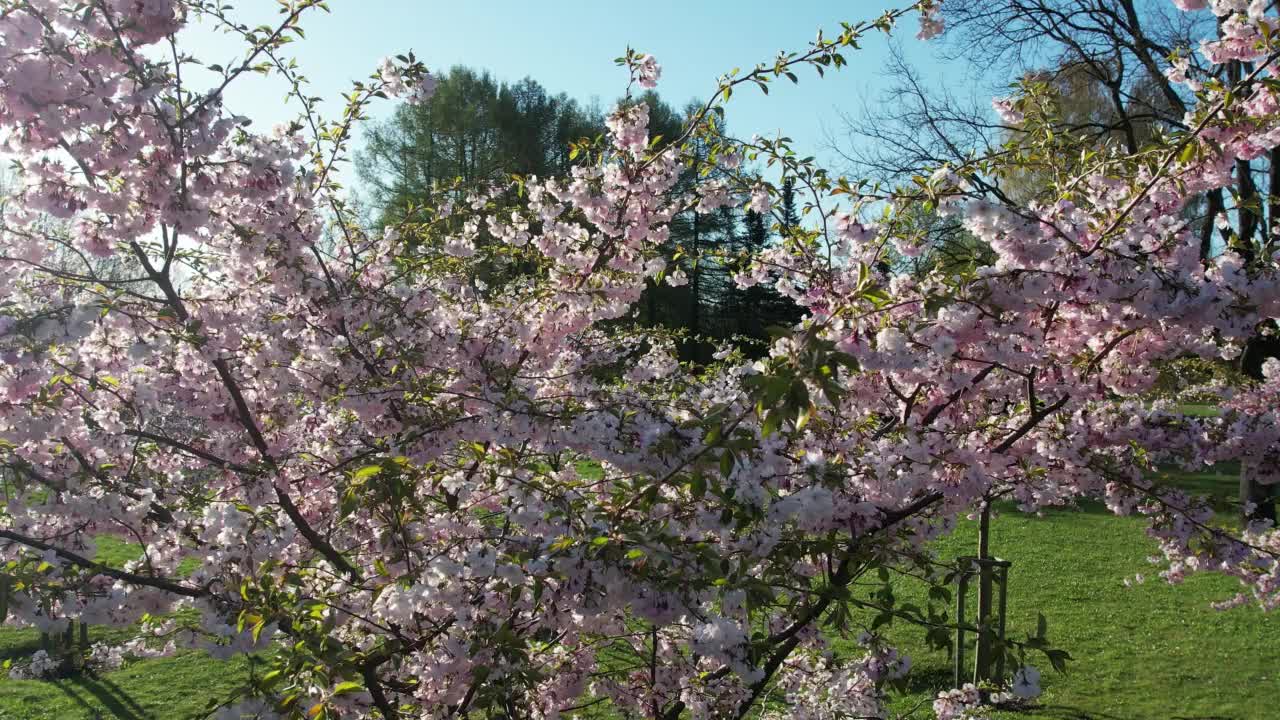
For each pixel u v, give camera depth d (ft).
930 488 10.82
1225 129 10.23
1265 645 29.30
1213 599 34.55
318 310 12.71
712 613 7.98
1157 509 12.48
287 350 12.11
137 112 10.22
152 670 27.09
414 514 10.01
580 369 13.78
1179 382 12.57
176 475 13.09
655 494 7.85
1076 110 53.16
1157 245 9.98
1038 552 42.57
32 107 9.70
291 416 13.33
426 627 10.03
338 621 10.18
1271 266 9.99
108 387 11.56
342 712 8.93
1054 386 11.53
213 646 9.37
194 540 10.83
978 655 22.22
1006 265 9.75
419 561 9.39
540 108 98.89
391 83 12.73
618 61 14.56
